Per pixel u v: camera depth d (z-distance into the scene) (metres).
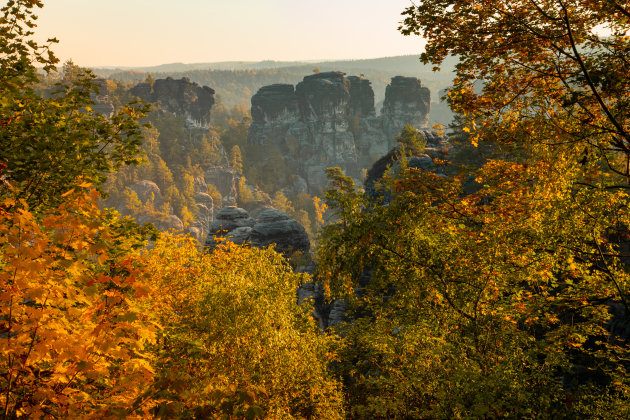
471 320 10.14
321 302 49.38
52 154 9.37
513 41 8.51
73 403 3.22
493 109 9.91
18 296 3.06
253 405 3.25
